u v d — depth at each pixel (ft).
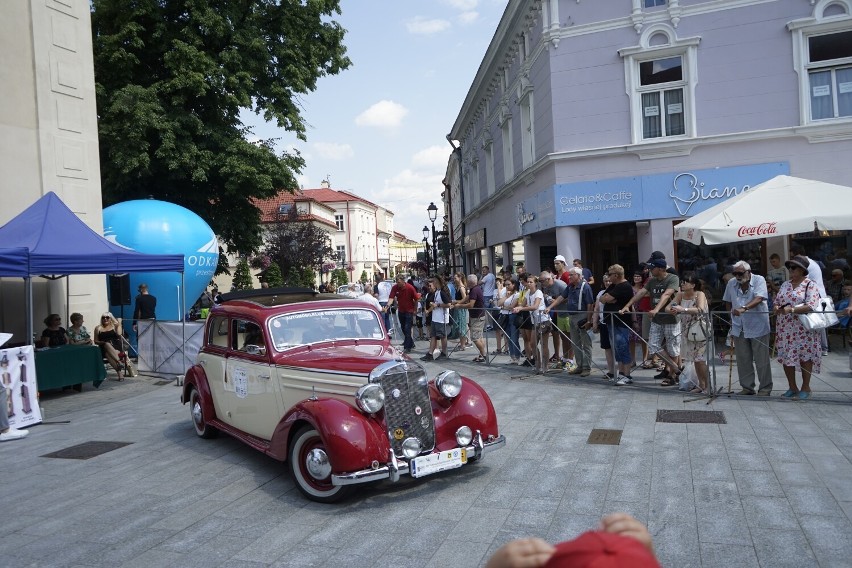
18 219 35.50
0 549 15.05
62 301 43.78
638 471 18.26
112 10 64.59
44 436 26.81
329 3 75.10
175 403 32.99
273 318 21.06
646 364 33.12
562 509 15.80
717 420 23.38
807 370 25.84
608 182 49.90
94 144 46.88
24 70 41.75
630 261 53.36
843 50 45.93
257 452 22.90
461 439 18.10
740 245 49.01
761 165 47.01
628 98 49.37
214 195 72.64
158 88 64.03
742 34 47.03
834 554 12.67
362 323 22.61
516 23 59.67
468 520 15.46
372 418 17.19
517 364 38.73
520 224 63.72
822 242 46.73
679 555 12.98
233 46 67.92
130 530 15.89
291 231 131.95
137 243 50.88
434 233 98.17
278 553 14.14
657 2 48.67
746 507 15.23
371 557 13.70
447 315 43.62
